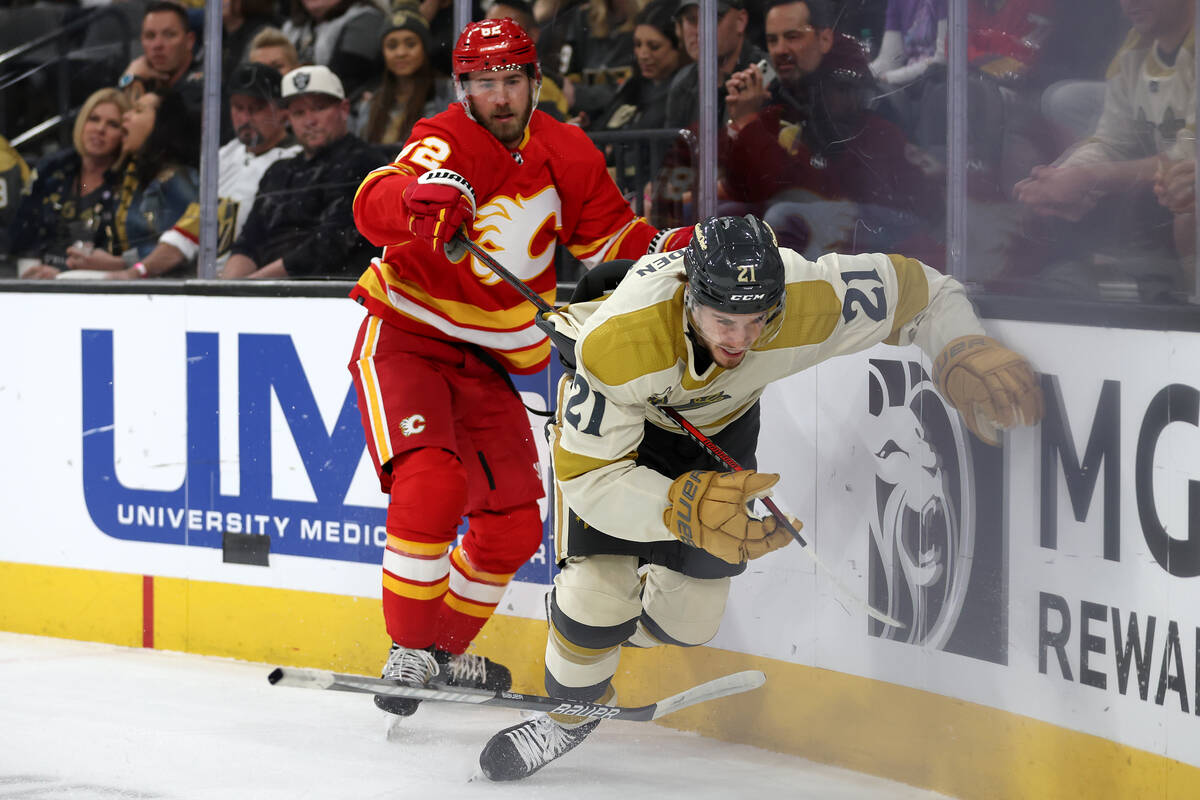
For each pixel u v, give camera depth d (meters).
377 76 11.43
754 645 8.97
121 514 11.73
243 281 11.09
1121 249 8.12
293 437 10.96
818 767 8.45
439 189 8.06
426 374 9.09
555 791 7.84
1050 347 7.16
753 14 10.12
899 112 9.66
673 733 9.29
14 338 12.05
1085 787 7.02
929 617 7.93
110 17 12.51
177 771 8.12
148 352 11.52
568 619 7.75
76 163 12.59
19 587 12.23
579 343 6.77
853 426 8.38
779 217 10.31
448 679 9.65
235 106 11.59
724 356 6.53
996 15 8.77
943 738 7.88
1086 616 6.98
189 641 11.49
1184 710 6.41
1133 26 8.10
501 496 9.27
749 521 6.70
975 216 8.87
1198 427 6.30
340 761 8.38
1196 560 6.32
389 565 8.83
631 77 10.95
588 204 9.28
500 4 11.23
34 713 9.41
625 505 6.92
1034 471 7.28
